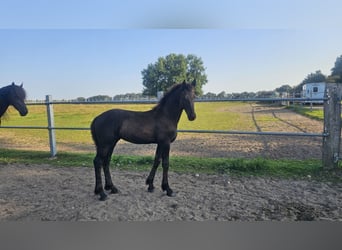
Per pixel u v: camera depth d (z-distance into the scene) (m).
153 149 7.69
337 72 55.28
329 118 4.61
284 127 11.31
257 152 6.69
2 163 5.75
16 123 15.23
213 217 3.22
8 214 3.36
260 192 3.94
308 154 6.31
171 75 53.78
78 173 5.03
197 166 5.18
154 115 3.85
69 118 19.11
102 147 3.75
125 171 5.05
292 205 3.51
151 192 3.99
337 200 3.63
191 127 12.26
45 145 8.75
